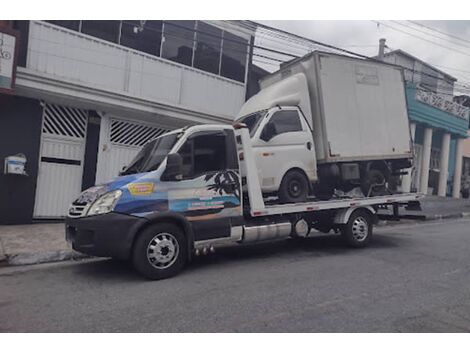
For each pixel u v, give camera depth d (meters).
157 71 11.39
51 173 10.22
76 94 9.78
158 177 5.69
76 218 5.53
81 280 5.62
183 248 5.84
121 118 11.10
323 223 8.12
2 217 9.59
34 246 7.40
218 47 12.79
